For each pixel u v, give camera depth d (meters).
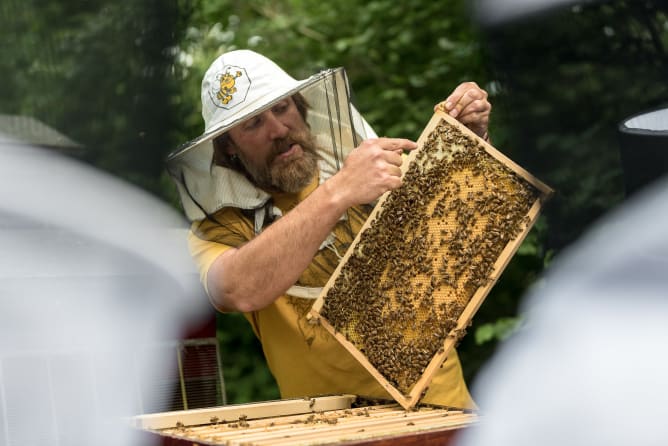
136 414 2.26
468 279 1.86
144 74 2.30
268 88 2.29
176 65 2.43
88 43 2.24
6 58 2.18
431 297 1.91
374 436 1.53
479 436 1.46
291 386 2.40
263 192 2.36
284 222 2.11
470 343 4.37
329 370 2.33
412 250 1.95
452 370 2.40
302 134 2.33
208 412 1.89
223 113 2.29
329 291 2.02
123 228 2.27
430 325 1.91
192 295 2.45
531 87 1.05
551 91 1.04
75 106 2.22
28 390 2.09
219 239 2.35
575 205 1.02
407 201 1.98
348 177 2.03
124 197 2.27
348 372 2.31
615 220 0.97
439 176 1.95
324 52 5.00
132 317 2.31
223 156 2.32
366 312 1.98
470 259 1.87
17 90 2.19
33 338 2.12
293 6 5.36
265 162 2.31
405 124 4.63
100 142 2.24
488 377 1.23
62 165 2.16
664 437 0.86
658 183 0.96
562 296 0.98
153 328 2.35
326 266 2.31
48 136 2.16
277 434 1.63
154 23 2.32
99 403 2.19
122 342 2.28
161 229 2.37
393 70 4.91
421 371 1.90
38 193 2.12
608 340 0.91
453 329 1.87
